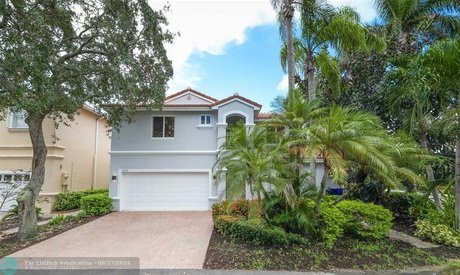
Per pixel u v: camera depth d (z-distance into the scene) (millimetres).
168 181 18578
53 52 10367
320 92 17922
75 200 18719
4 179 18047
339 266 8766
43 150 12336
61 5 10859
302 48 16031
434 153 14859
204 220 15148
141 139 18734
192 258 9148
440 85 11883
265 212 10586
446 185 13047
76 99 12531
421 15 17234
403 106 14062
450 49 11133
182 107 18625
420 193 15125
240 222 10672
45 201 17203
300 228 10430
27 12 9195
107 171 24922
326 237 10070
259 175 9859
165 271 8133
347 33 14648
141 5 13297
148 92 14820
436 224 12172
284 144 10094
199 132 18938
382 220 11055
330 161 9062
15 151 18453
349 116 10086
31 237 11523
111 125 16688
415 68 11992
